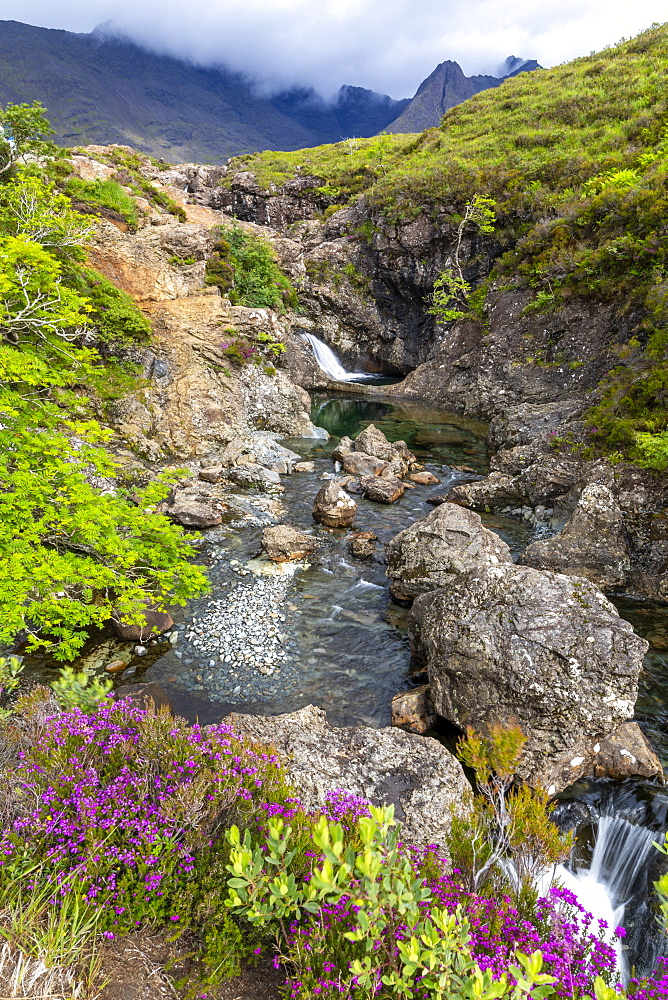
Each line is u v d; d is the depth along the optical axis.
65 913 3.05
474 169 32.41
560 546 12.57
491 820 4.56
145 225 25.48
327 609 11.26
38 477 8.76
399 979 2.53
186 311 21.97
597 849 6.34
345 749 6.79
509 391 25.56
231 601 11.30
